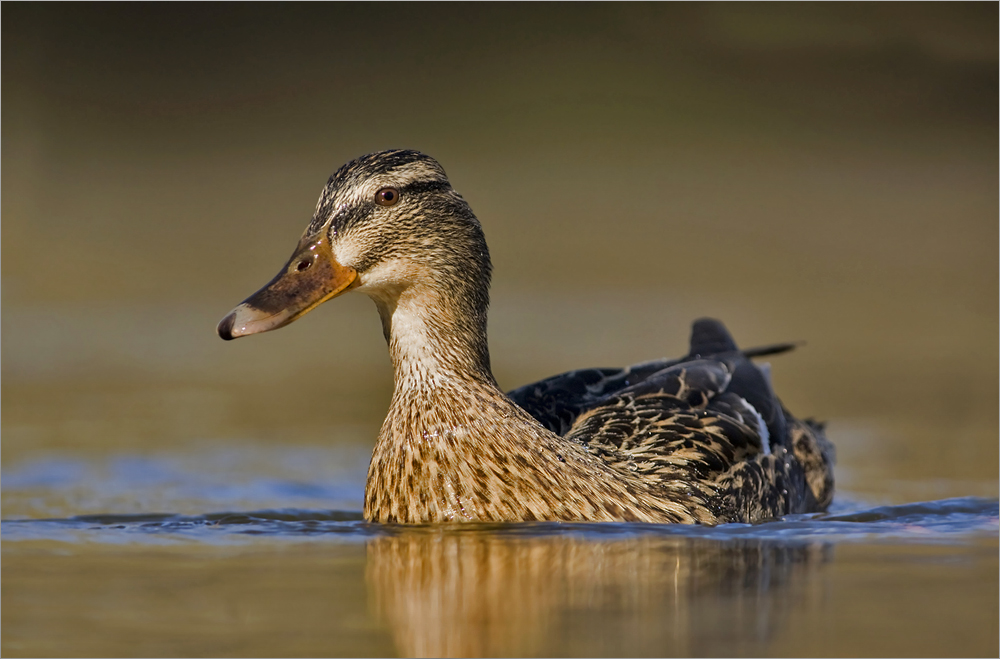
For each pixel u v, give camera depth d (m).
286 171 28.27
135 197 26.48
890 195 27.00
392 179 8.19
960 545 7.70
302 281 8.18
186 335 18.72
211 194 26.91
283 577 7.00
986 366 16.44
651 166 28.06
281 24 32.66
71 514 9.38
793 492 9.65
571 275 21.89
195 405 14.54
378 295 8.41
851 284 21.58
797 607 6.34
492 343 17.25
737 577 6.90
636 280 21.59
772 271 22.38
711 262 22.88
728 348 10.91
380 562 7.25
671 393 9.40
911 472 11.45
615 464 8.44
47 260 22.62
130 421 13.59
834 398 14.70
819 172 28.08
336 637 5.98
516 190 26.72
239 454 12.12
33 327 18.94
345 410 14.29
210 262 22.72
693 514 8.25
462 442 8.06
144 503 9.95
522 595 6.59
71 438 12.73
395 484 8.16
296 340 18.92
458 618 6.18
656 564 7.13
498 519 7.99
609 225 24.94
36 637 6.00
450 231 8.27
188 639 5.98
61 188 26.69
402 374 8.29
